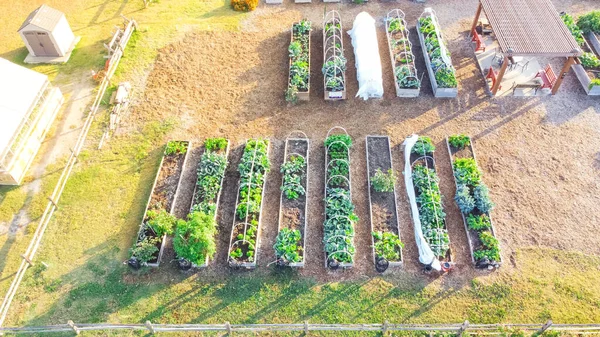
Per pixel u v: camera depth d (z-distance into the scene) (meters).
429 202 18.48
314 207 19.16
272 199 19.47
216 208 18.84
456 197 18.73
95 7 28.69
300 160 20.27
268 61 25.05
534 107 22.47
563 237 18.06
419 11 27.97
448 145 20.88
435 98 23.09
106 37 26.72
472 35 25.92
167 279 17.31
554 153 20.67
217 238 18.23
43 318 16.45
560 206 18.95
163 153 21.14
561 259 17.52
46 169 20.83
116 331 16.12
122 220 18.95
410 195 18.97
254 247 17.70
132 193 19.81
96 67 25.09
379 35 26.48
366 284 17.03
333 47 24.34
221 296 16.83
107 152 21.30
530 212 18.80
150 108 22.94
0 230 18.83
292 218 18.72
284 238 17.64
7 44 26.44
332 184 19.52
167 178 20.12
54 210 19.31
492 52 25.16
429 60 24.31
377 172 19.56
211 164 19.98
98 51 25.91
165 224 17.64
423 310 16.36
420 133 21.59
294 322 16.20
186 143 21.28
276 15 27.89
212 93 23.55
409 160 20.27
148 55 25.48
